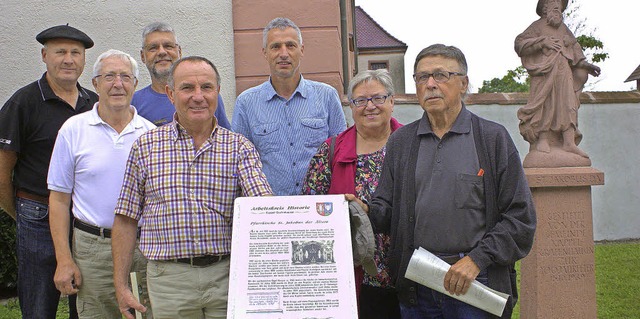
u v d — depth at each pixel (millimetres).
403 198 2992
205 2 6555
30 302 3822
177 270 2910
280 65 3986
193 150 2961
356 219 2883
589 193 5004
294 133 4051
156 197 2936
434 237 2879
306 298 2664
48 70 3922
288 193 4020
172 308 2918
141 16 6625
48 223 3840
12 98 3809
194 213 2893
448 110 2945
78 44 3947
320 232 2793
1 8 6605
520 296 5152
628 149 9547
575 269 4988
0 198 3820
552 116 5090
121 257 3045
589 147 9484
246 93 4160
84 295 3578
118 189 3502
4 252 6250
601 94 9516
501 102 9055
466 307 2893
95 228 3494
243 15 6535
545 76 5105
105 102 3500
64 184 3527
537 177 4852
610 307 6180
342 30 8805
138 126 3596
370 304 3348
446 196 2859
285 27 4020
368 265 2969
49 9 6621
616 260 8188
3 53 6629
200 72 2938
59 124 3873
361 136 3498
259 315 2633
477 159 2879
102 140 3516
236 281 2691
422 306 3012
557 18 5121
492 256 2764
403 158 3057
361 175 3383
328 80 6551
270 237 2773
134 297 3021
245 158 3006
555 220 4961
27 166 3830
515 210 2826
